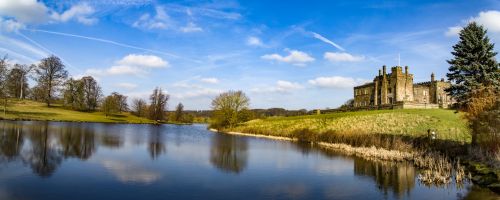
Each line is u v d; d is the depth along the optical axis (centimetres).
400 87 10038
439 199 1984
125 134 6184
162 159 3256
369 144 4359
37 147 3662
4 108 8425
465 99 3834
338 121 7169
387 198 2016
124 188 2083
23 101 11081
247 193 2073
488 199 1962
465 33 3891
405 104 8031
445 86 10294
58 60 10962
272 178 2514
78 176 2361
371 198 2012
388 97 10381
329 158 3581
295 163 3231
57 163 2814
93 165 2783
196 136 6750
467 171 2662
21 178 2236
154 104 14175
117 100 13262
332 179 2512
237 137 6788
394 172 2798
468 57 3844
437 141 3825
